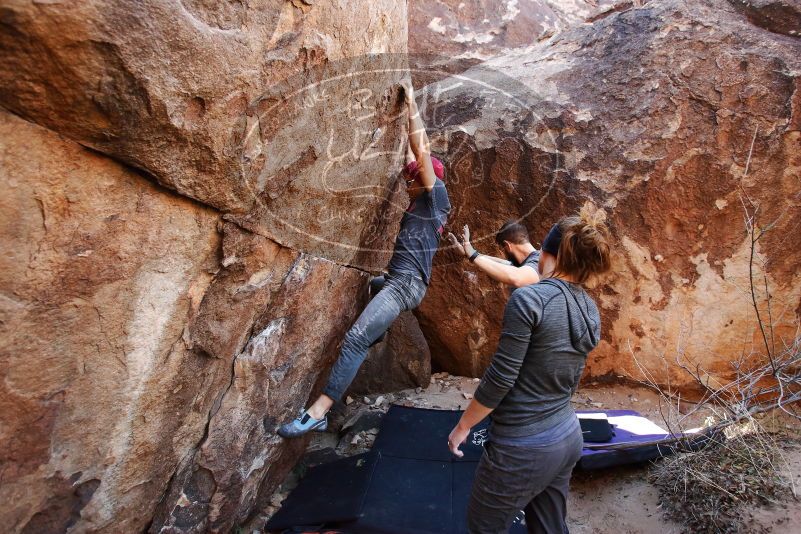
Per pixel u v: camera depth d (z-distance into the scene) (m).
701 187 3.51
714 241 3.53
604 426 3.11
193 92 1.52
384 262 3.37
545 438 1.96
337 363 2.65
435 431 3.47
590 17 4.83
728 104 3.48
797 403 3.28
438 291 4.29
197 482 2.29
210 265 1.95
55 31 1.21
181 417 2.11
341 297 2.89
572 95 3.92
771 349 3.50
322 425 2.67
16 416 1.51
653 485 2.93
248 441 2.43
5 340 1.42
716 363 3.62
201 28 1.46
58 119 1.33
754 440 2.89
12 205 1.33
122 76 1.35
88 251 1.53
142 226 1.65
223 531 2.50
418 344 4.22
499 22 5.39
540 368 1.93
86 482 1.80
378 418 3.76
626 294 3.78
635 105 3.72
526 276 2.77
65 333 1.56
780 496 2.54
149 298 1.78
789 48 3.47
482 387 1.94
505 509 2.03
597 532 2.79
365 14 2.13
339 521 2.72
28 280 1.42
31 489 1.63
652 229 3.65
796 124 3.31
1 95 1.24
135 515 2.06
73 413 1.67
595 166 3.75
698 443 2.94
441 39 5.16
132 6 1.29
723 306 3.56
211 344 2.08
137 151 1.50
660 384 3.79
